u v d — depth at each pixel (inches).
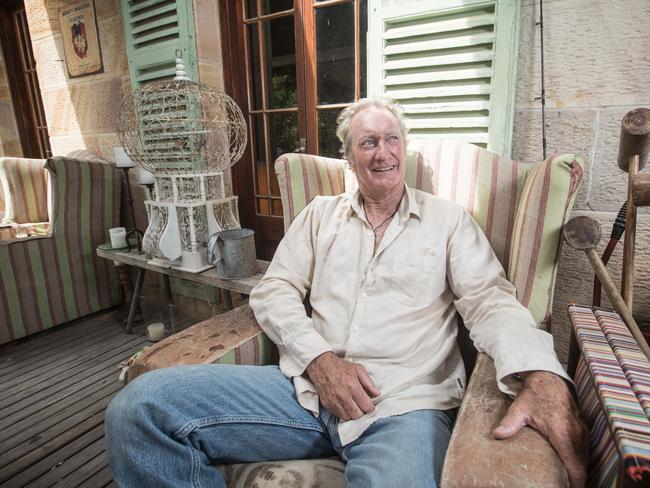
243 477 32.9
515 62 45.9
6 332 85.9
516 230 39.2
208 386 33.4
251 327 42.7
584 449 23.8
